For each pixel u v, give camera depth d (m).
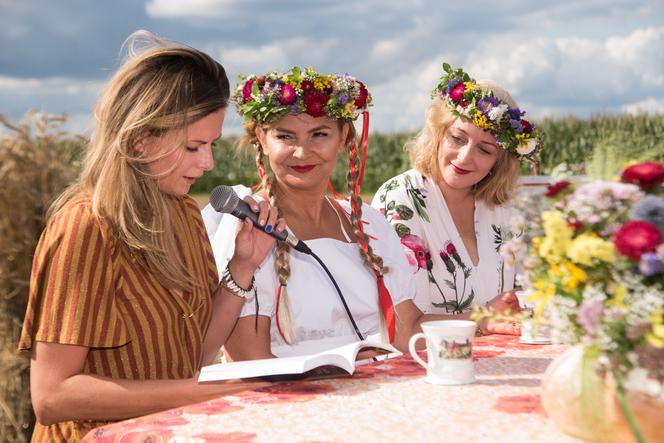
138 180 1.71
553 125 17.31
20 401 2.67
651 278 1.07
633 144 1.24
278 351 2.24
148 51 1.73
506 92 2.92
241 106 2.27
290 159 2.27
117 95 1.70
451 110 2.80
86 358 1.64
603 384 1.06
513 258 1.24
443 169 2.91
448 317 2.42
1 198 2.61
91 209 1.64
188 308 1.77
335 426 1.20
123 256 1.67
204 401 1.51
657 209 1.10
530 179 3.01
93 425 1.59
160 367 1.68
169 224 1.75
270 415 1.28
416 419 1.22
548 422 1.18
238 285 2.01
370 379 1.52
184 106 1.69
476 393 1.37
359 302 2.31
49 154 2.68
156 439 1.19
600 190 1.14
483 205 3.04
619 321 1.05
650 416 1.03
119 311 1.65
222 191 1.94
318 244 2.31
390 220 2.93
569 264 1.12
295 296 2.24
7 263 2.62
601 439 1.07
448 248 2.95
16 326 2.65
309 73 2.26
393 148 22.27
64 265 1.56
